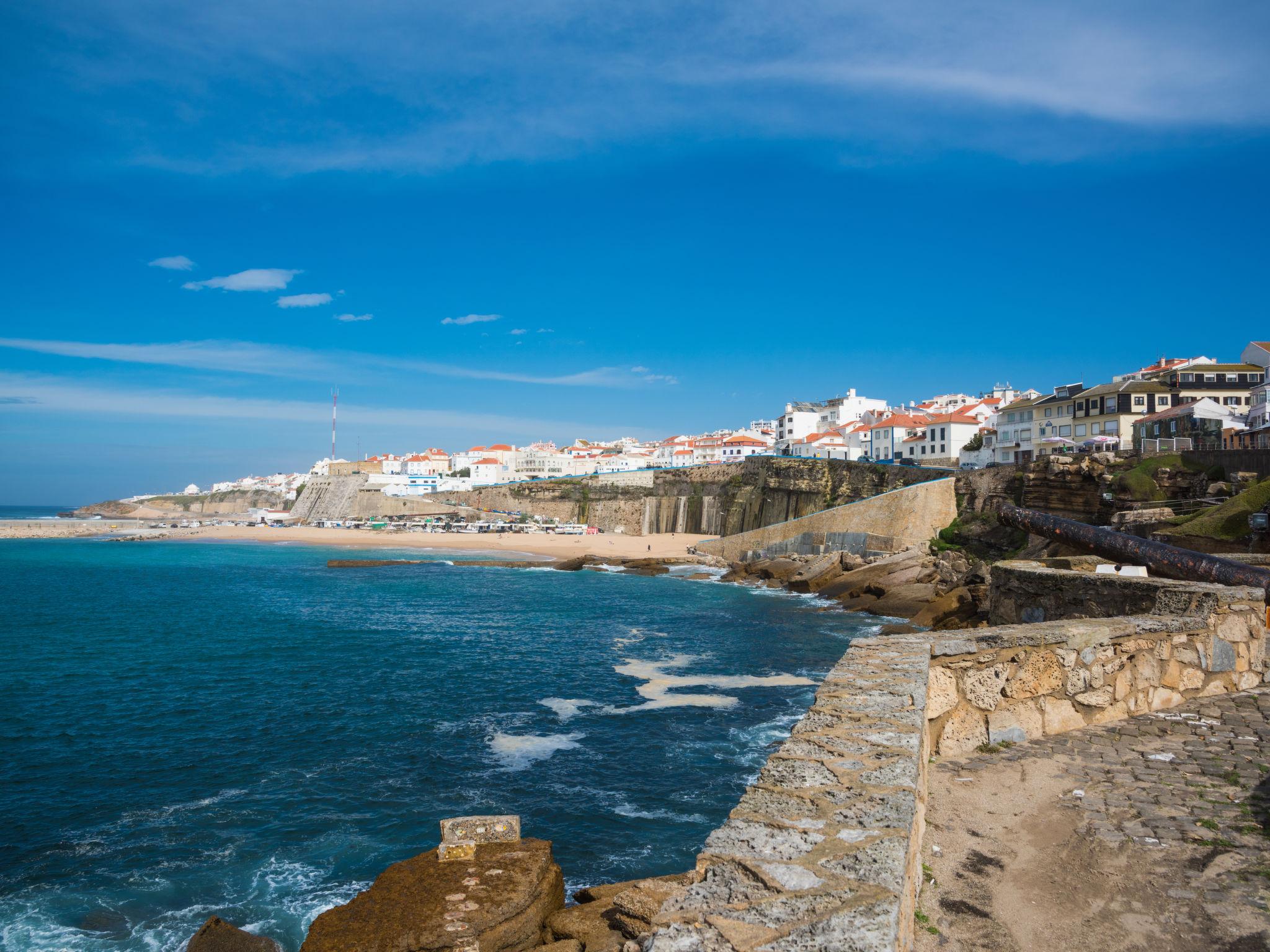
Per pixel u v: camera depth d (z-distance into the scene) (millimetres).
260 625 51062
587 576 92000
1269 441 56719
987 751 8906
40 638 45844
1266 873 6023
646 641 44406
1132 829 6820
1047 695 9438
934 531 78812
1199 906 5621
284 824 19672
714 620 52469
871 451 137250
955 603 44469
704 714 28469
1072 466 58031
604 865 17297
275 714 29094
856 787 5211
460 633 47750
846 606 57469
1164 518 43438
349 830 19328
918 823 5664
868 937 3418
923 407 173000
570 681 33969
